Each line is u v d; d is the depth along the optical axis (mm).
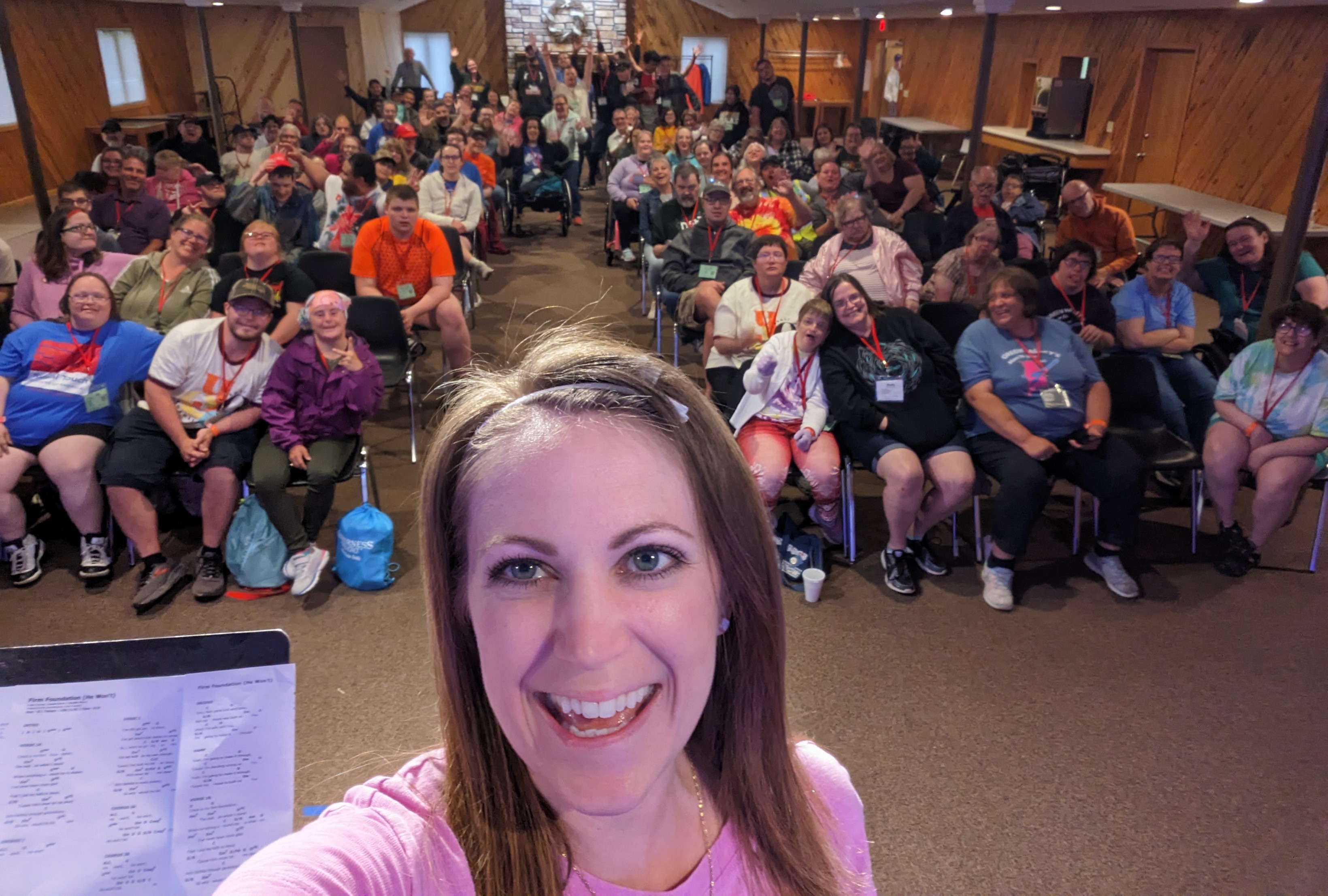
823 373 3816
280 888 539
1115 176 10188
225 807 953
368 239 5098
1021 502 3557
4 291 4949
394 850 607
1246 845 2498
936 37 14156
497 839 637
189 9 14727
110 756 930
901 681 3180
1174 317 4484
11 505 3568
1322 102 4133
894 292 5234
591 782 572
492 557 570
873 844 2473
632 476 575
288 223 6414
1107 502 3703
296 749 2762
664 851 696
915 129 13258
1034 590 3764
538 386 636
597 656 547
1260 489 3775
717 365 4703
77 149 11211
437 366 5918
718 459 640
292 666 978
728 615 710
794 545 3828
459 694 651
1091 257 4387
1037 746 2871
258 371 3641
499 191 9125
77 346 3688
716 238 5938
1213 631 3496
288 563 3582
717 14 17719
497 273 8375
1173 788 2705
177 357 3523
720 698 747
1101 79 10328
